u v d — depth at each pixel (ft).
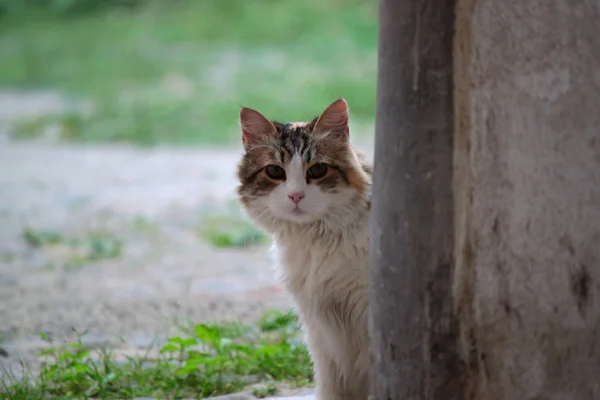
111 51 108.27
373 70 92.48
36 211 52.16
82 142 73.77
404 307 16.21
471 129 15.30
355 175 20.81
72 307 34.30
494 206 15.35
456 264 15.71
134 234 46.83
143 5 130.31
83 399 23.56
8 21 127.13
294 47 106.32
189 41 111.45
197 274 38.96
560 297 15.29
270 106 77.71
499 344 15.67
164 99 83.97
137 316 32.86
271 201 21.13
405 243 16.03
